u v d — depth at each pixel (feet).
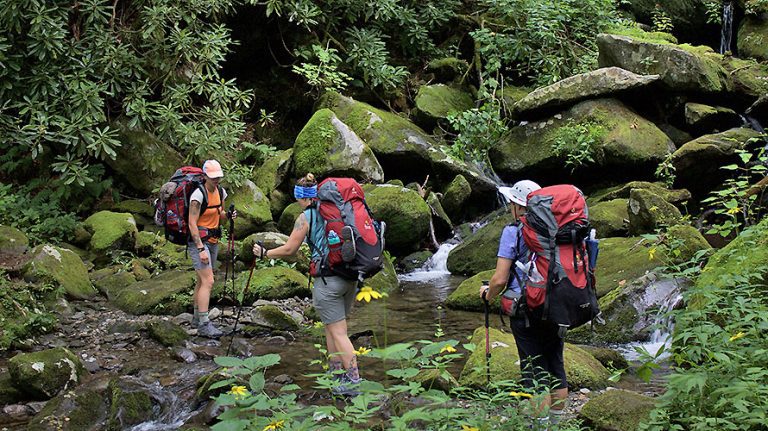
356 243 16.89
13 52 33.55
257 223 34.42
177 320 25.16
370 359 20.90
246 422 9.48
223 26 36.68
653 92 38.63
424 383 17.40
